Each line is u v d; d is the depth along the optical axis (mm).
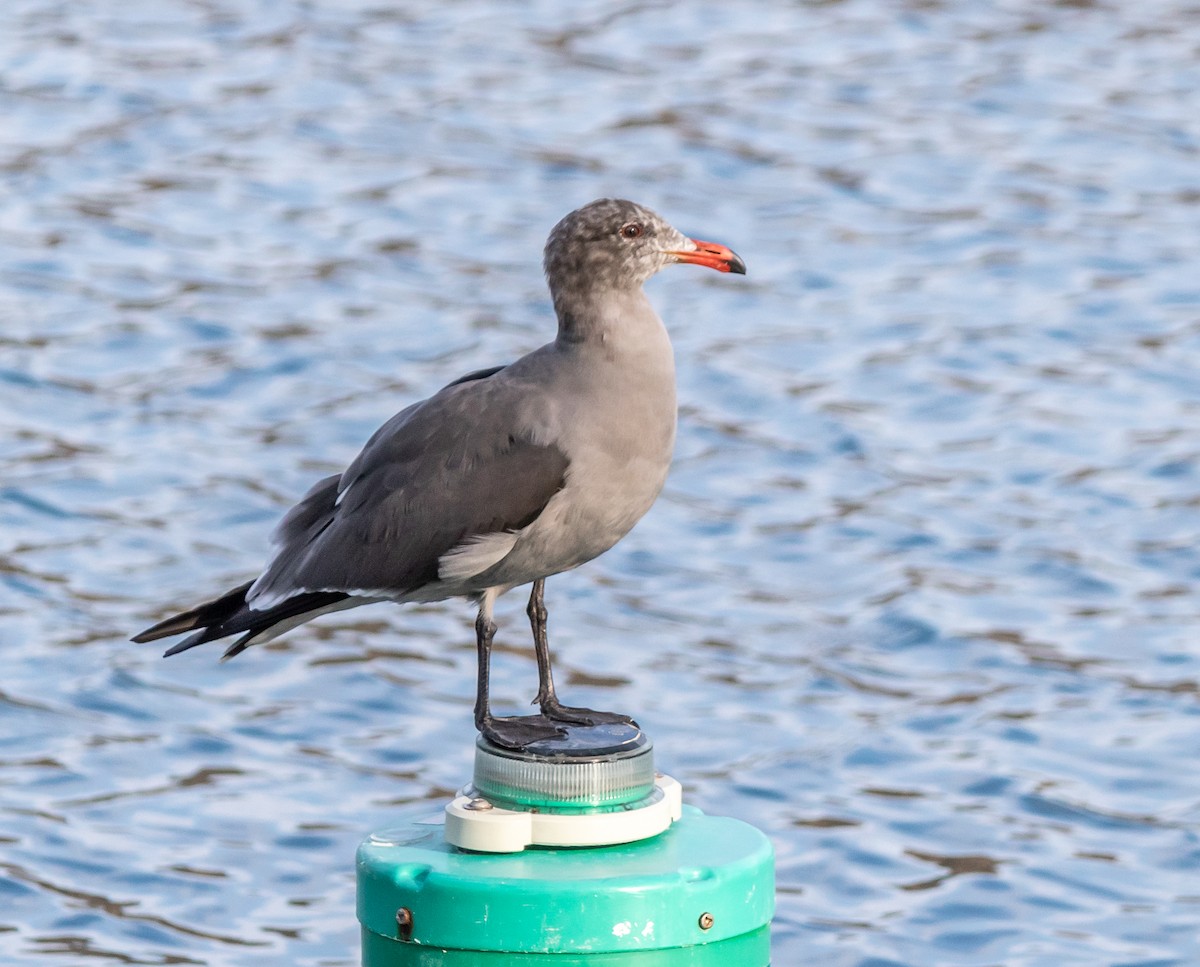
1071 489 18938
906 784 14414
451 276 22953
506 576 9188
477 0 32250
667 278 23500
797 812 14039
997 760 14680
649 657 16156
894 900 13062
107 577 17062
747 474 19188
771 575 17516
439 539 9039
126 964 12211
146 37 30031
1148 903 12977
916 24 31594
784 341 21859
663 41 30562
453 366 20938
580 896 6641
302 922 12742
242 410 20109
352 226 24188
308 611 9555
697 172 25922
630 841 7055
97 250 23438
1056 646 16359
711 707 15414
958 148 27016
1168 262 23906
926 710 15422
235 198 24844
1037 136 27516
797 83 29062
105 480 18656
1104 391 20891
